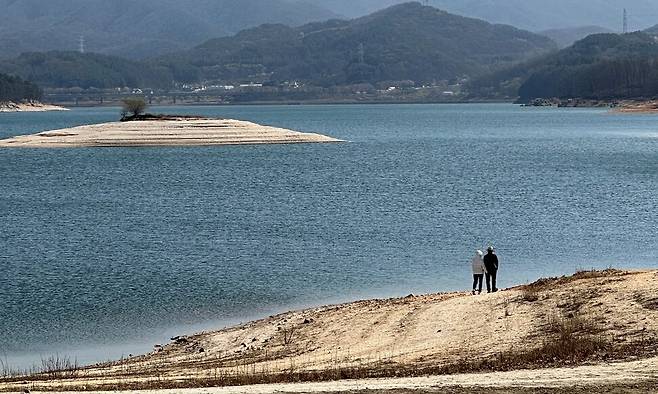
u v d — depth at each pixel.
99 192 153.00
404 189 154.25
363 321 55.69
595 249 89.38
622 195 141.25
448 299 58.88
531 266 80.25
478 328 50.53
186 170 197.25
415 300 60.09
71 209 127.75
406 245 92.75
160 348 54.38
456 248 90.81
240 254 87.44
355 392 35.09
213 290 70.94
